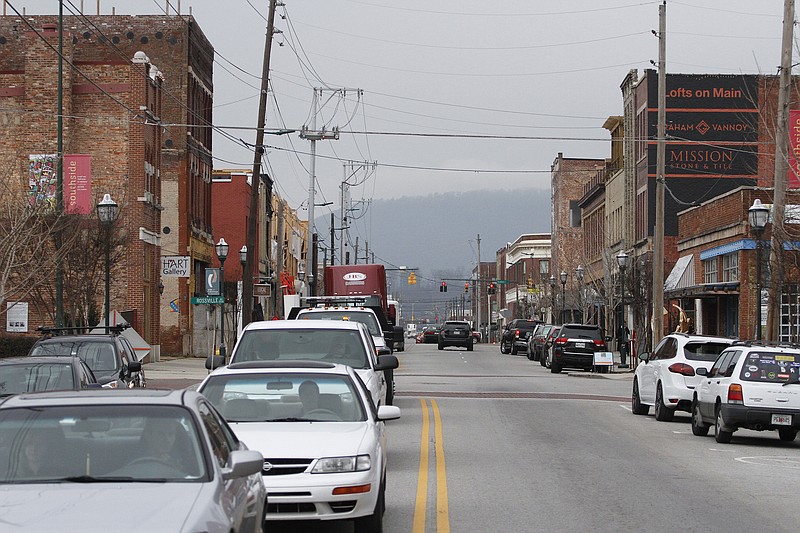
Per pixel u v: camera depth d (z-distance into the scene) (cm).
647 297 5731
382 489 1170
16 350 3600
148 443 780
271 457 1064
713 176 6675
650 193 6762
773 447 2131
